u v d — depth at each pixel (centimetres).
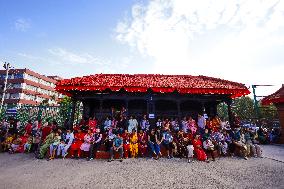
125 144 1105
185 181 719
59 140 1117
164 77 1530
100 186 664
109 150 1101
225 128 1285
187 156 1088
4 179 726
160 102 1501
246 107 2841
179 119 1370
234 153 1169
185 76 1588
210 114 1533
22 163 962
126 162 993
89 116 1482
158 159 1058
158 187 661
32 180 717
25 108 1673
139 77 1500
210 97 1416
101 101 1364
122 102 1491
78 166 912
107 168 883
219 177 762
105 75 1516
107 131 1228
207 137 1148
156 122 1438
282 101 1559
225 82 1470
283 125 1609
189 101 1520
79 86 1260
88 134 1133
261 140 1636
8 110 1692
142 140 1153
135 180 727
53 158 1062
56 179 729
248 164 952
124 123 1305
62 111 1608
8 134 1338
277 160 1014
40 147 1097
